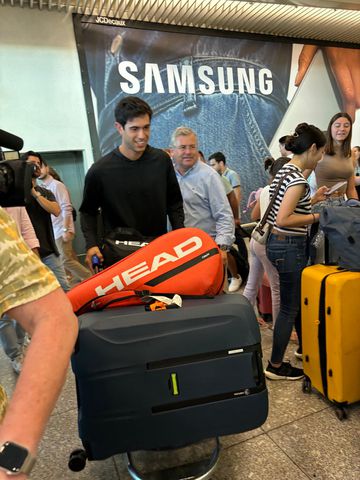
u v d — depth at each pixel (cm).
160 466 150
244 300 128
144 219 175
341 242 172
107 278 132
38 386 53
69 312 61
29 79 448
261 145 583
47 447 166
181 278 135
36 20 440
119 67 484
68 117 471
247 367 121
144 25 487
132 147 162
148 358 114
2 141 75
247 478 143
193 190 211
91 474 150
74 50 461
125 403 115
